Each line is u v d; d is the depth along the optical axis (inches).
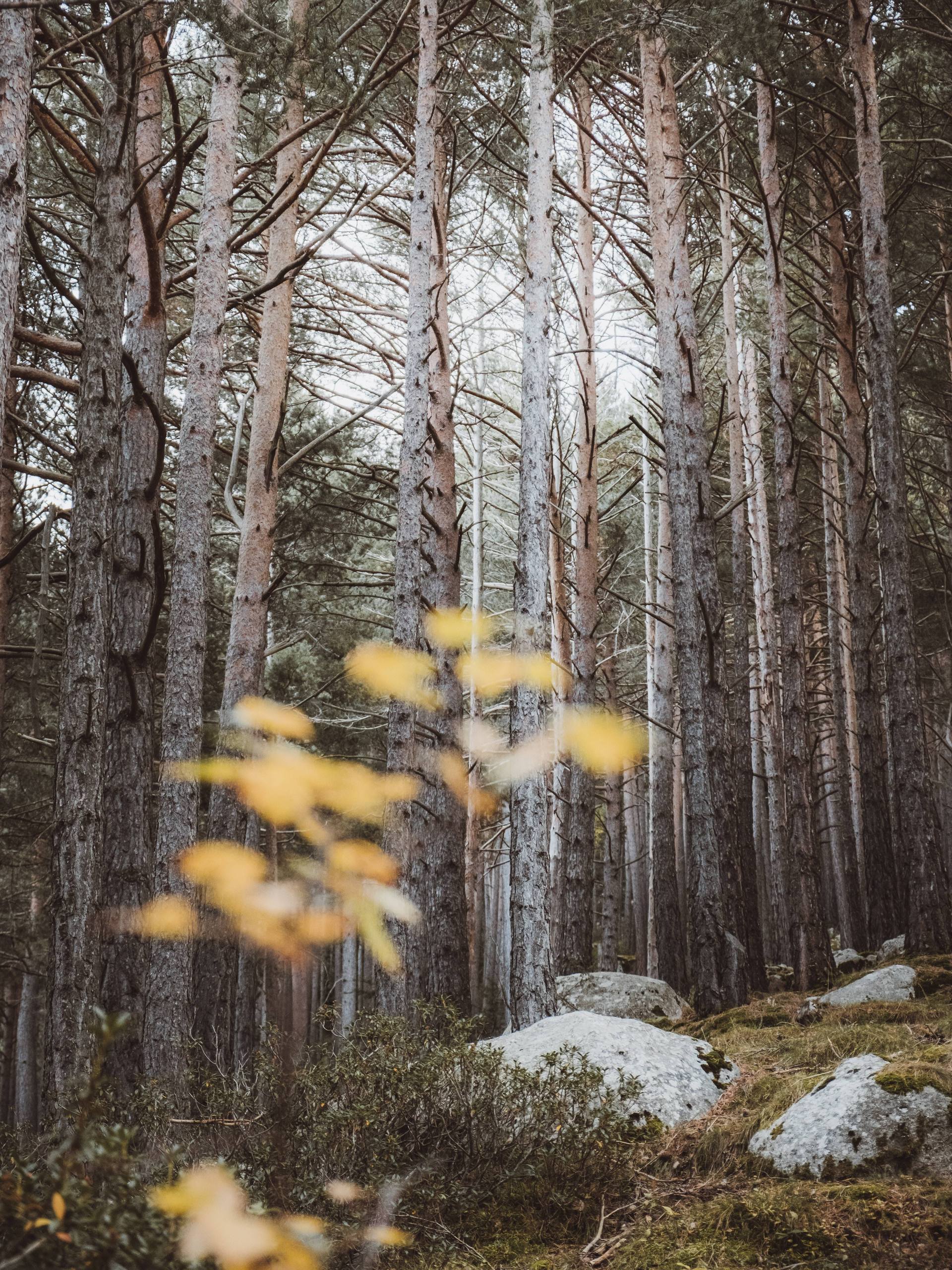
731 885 402.0
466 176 507.2
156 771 466.6
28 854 703.1
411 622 307.0
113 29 214.4
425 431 325.1
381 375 509.0
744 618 538.0
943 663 885.8
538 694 262.7
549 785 320.8
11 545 463.5
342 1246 102.0
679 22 350.9
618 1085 199.5
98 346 209.2
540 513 302.8
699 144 483.2
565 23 332.2
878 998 292.2
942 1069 171.0
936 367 612.1
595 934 995.9
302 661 665.6
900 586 360.2
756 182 537.3
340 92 290.5
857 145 392.5
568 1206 160.1
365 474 572.4
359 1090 163.5
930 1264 131.6
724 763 411.2
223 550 613.0
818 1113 168.4
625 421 874.1
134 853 265.9
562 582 571.2
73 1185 74.0
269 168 423.8
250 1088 154.6
